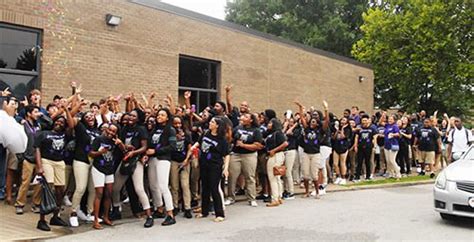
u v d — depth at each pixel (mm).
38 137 7762
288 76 19609
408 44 30516
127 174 8102
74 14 11602
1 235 6922
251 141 9914
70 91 11477
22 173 8375
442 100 32344
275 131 10227
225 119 8773
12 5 10336
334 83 22547
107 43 12383
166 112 8375
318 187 11477
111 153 7953
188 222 8469
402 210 9789
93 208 8172
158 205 8742
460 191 7887
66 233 7469
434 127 16141
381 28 30656
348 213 9383
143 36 13398
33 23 10719
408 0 30781
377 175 16172
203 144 8688
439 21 28234
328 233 7562
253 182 10156
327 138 11969
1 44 10352
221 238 7215
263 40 18312
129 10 12984
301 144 11664
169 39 14234
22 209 8359
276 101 18953
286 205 10352
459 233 7594
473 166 8398
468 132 15102
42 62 10953
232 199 10398
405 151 16250
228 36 16625
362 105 24766
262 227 8023
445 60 29031
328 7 38219
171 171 8922
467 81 29547
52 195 7410
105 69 12312
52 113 8688
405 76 31062
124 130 8312
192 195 9664
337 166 13898
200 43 15438
